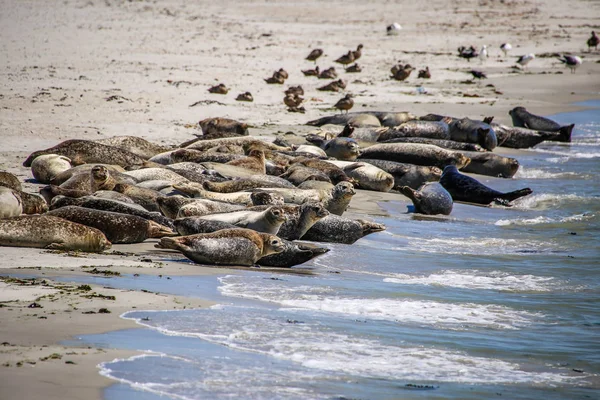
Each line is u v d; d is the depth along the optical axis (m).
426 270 43.72
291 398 22.44
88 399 20.97
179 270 38.16
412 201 62.75
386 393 23.55
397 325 31.44
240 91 117.12
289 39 181.25
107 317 28.58
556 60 176.75
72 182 54.25
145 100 102.50
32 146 72.94
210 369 24.19
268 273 39.72
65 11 192.00
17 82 108.44
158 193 52.28
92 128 83.19
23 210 44.75
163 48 154.25
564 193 72.12
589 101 132.12
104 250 41.91
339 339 28.55
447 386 24.72
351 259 45.22
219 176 60.84
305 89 125.56
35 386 21.50
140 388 22.12
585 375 27.03
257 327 29.08
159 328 27.88
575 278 43.44
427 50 183.50
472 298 37.66
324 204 55.19
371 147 79.19
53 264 36.97
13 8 192.12
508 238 54.56
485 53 168.88
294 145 77.38
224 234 40.78
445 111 113.06
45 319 27.67
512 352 29.16
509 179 78.88
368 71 150.62
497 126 96.69
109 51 145.50
